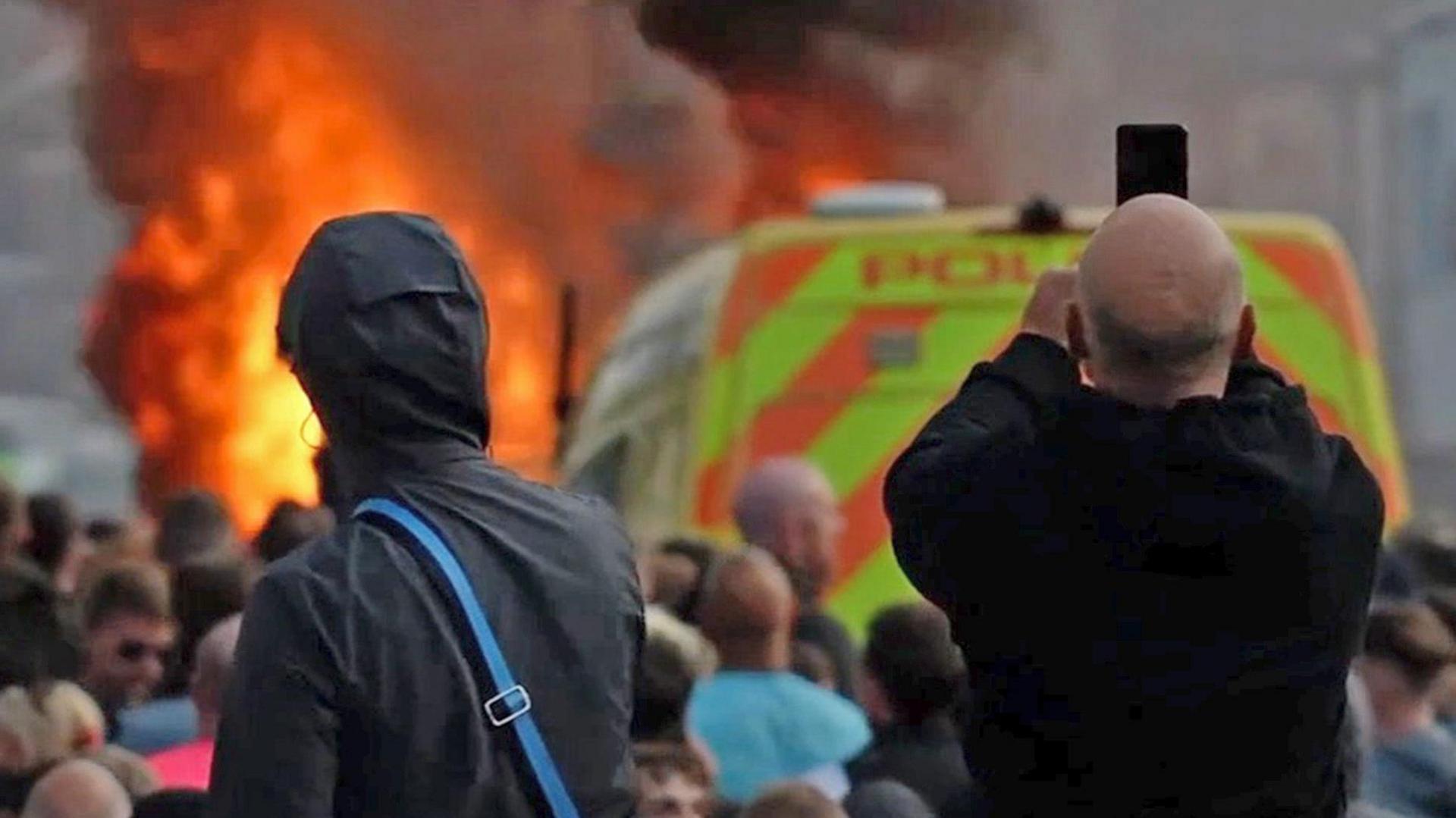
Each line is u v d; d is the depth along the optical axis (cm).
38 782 1364
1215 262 1009
